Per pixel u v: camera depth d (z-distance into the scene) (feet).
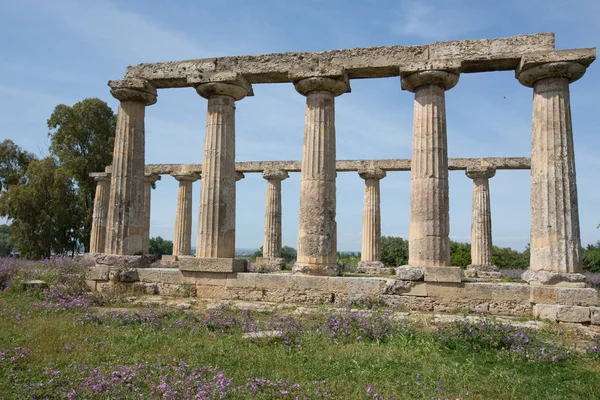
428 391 22.18
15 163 164.04
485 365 27.40
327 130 49.70
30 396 20.11
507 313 42.34
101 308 44.42
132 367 24.31
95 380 21.63
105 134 156.46
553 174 42.73
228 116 52.70
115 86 54.60
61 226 142.82
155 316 37.81
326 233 48.73
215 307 44.09
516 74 46.39
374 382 23.43
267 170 97.91
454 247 140.05
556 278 41.19
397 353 28.45
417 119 47.21
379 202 93.50
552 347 30.48
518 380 24.27
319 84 49.11
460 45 45.96
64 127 152.15
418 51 47.06
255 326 34.60
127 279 52.01
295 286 47.16
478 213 89.97
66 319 37.04
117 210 54.13
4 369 23.75
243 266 52.08
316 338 31.68
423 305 43.91
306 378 23.75
